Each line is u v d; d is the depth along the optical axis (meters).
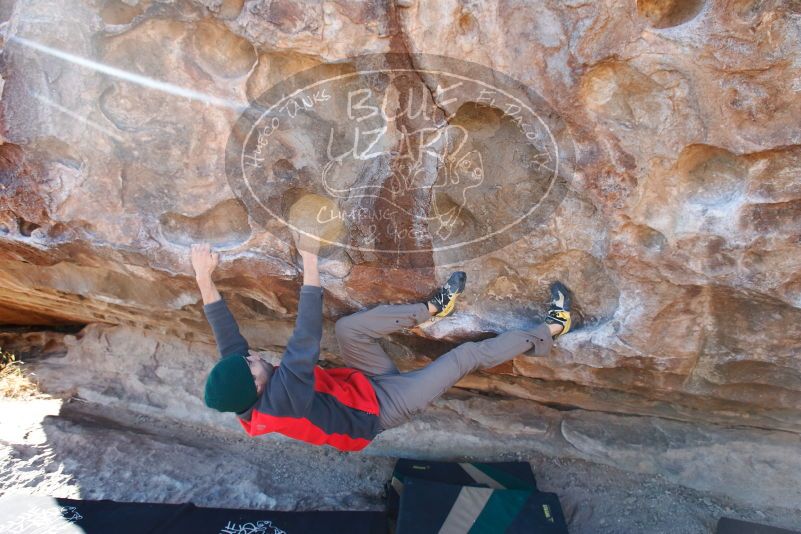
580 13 1.59
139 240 2.17
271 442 2.85
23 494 2.39
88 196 2.10
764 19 1.49
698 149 1.72
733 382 2.12
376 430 2.16
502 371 2.44
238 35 1.77
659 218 1.81
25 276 2.76
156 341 3.16
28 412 2.94
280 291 2.31
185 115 1.94
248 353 2.03
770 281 1.79
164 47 1.86
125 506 2.30
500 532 2.12
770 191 1.67
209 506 2.41
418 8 1.65
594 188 1.81
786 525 2.36
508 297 2.24
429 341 2.43
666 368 2.12
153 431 2.92
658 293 1.95
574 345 2.17
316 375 2.09
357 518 2.28
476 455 2.72
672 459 2.54
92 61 1.90
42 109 1.97
